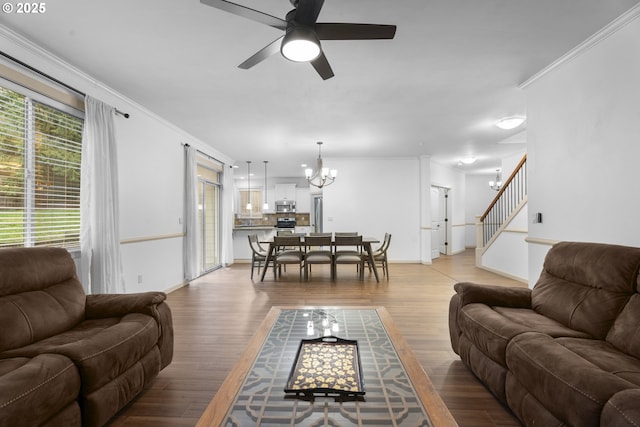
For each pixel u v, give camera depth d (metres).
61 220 2.98
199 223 6.26
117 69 3.03
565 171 2.86
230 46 2.63
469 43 2.61
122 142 3.71
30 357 1.58
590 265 1.99
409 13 2.22
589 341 1.71
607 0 2.08
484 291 2.33
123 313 2.14
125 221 3.76
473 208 10.70
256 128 5.00
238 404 1.29
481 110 4.18
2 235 2.44
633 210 2.23
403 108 4.11
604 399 1.16
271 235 8.07
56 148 2.92
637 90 2.20
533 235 3.29
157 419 1.74
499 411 1.80
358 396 1.35
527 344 1.60
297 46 1.87
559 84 2.92
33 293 1.94
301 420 1.19
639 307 1.64
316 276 5.89
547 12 2.21
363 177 7.53
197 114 4.33
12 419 1.17
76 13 2.18
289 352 1.82
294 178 11.24
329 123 4.74
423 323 3.25
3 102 2.44
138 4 2.09
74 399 1.49
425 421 1.18
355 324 2.35
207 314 3.60
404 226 7.52
